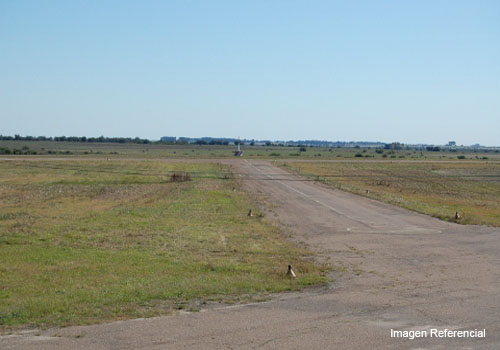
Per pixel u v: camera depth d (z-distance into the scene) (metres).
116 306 11.30
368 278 14.70
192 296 12.29
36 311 10.81
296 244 20.64
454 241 21.61
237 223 25.91
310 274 15.01
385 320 10.26
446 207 37.44
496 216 32.72
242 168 77.75
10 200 37.38
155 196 39.69
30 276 14.61
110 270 15.43
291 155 137.25
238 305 11.55
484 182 65.50
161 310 11.02
